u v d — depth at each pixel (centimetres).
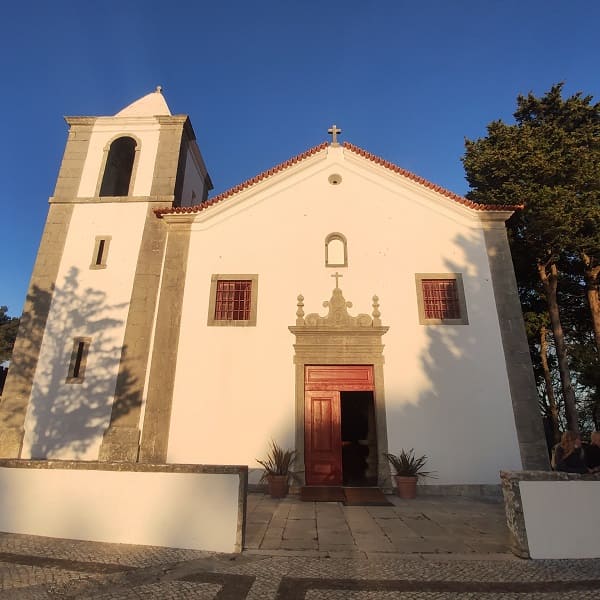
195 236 1214
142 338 1149
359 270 1166
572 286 1725
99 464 632
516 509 550
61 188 1353
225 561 523
